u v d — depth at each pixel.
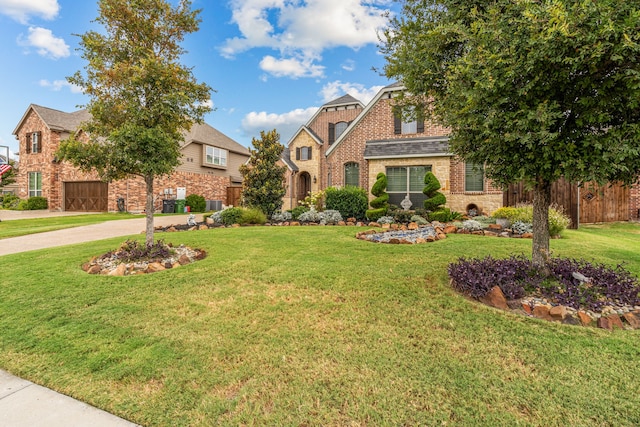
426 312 3.78
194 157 23.88
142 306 4.10
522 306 3.82
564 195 10.94
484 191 13.66
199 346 3.13
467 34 3.43
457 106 3.73
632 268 5.46
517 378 2.56
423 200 14.43
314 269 5.52
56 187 22.62
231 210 12.72
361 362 2.81
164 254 6.52
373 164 15.14
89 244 8.26
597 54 2.63
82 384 2.61
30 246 8.55
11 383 2.65
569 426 2.09
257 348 3.07
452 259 6.09
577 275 4.09
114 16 6.08
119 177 6.51
